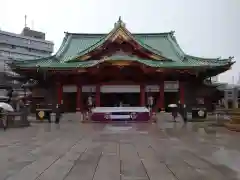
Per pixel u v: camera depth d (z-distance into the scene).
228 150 13.81
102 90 44.03
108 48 45.34
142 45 44.72
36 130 23.88
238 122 23.73
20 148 14.66
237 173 9.42
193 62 44.75
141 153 13.09
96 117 33.12
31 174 9.36
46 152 13.46
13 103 40.88
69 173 9.49
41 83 44.72
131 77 43.78
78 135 20.30
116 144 15.91
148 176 9.08
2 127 25.62
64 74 43.31
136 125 28.30
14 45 94.69
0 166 10.52
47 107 37.97
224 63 42.47
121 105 46.66
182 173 9.42
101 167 10.33
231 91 43.38
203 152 13.28
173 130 23.27
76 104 45.31
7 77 56.47
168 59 45.50
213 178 8.82
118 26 44.22
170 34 54.81
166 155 12.59
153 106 45.66
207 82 50.03
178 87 44.53
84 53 44.81
